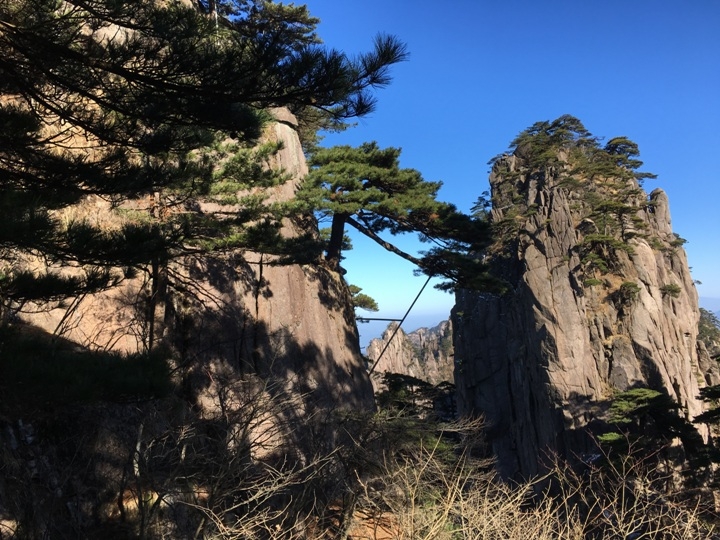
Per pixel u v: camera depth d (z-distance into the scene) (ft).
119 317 32.99
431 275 58.75
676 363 163.22
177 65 15.28
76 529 18.28
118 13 14.58
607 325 166.09
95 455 21.02
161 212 31.48
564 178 200.95
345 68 15.29
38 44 15.39
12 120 15.43
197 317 38.32
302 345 46.37
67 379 10.27
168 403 24.12
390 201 51.08
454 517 19.61
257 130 19.47
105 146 19.31
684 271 195.52
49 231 13.21
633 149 253.85
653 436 78.54
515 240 196.13
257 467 29.35
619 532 17.39
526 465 165.68
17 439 18.21
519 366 177.06
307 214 55.11
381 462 26.50
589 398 154.81
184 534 21.49
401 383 70.33
